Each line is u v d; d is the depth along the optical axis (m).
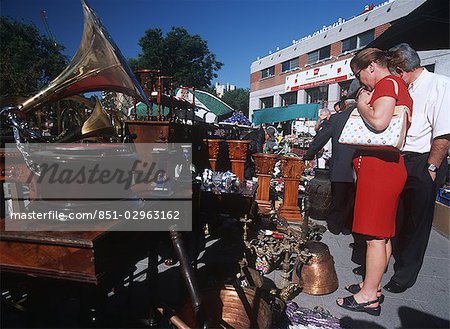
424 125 2.21
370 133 1.86
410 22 2.99
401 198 2.43
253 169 5.13
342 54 18.27
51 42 16.94
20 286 1.34
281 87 24.83
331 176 3.64
